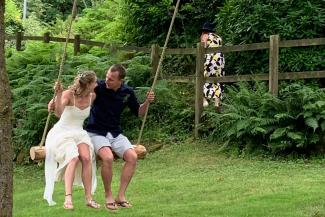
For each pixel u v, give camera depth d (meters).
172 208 12.60
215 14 25.31
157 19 25.69
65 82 21.61
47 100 21.08
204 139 19.69
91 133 11.53
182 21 25.69
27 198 15.27
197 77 19.97
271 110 17.88
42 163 20.38
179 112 20.84
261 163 17.16
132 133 20.98
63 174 11.34
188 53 20.52
